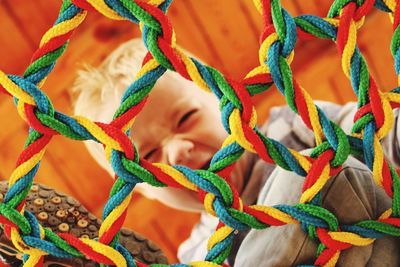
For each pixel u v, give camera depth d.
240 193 0.80
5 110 0.99
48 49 0.42
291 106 0.43
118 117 0.43
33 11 0.98
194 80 0.43
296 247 0.48
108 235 0.43
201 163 0.81
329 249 0.45
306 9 1.06
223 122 0.44
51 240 0.43
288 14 0.44
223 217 0.43
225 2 1.04
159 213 1.09
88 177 1.06
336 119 0.81
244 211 0.43
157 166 0.43
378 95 0.43
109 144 0.42
